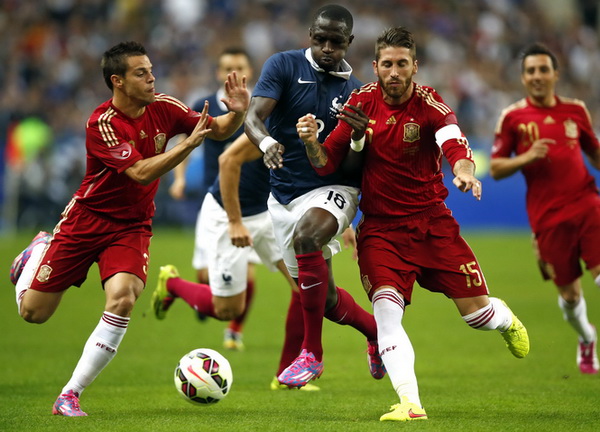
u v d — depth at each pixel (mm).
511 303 47188
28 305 23000
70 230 22766
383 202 21906
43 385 27047
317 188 23656
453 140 20750
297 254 22734
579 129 30344
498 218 87000
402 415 19984
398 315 20969
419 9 107875
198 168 80875
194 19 102688
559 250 29953
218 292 31109
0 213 80312
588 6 122938
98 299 50375
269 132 24359
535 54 30297
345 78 24219
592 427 19625
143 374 29469
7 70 93438
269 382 28000
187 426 19734
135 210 22875
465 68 104500
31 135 79938
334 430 18984
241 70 35188
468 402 23656
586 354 29672
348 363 32031
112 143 21703
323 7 23500
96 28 99812
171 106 23109
